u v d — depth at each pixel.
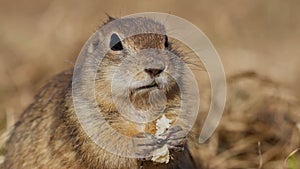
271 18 23.50
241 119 14.70
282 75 18.09
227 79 15.61
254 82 15.38
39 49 20.11
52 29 20.83
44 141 11.24
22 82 18.33
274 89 15.19
